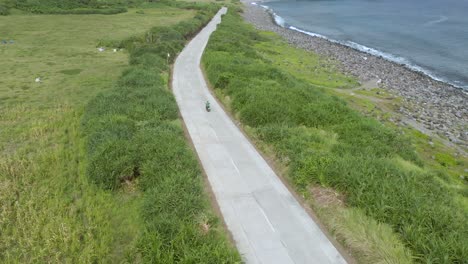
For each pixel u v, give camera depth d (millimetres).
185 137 20188
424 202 13328
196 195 13945
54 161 17766
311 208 13844
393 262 10797
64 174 16609
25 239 12234
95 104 24172
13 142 20125
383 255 11062
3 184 15523
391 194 13641
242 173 16328
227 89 27453
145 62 35500
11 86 30766
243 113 22047
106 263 11445
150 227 12227
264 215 13414
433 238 11328
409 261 10797
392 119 29453
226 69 32906
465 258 10516
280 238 12227
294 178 15297
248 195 14680
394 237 11711
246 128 21016
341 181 14312
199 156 17922
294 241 12102
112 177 15383
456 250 10789
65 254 11766
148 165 15977
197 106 25453
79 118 23516
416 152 21844
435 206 13000
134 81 29141
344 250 11766
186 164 15969
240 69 33125
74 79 33531
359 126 21656
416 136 26344
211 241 11617
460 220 12516
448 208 13086
